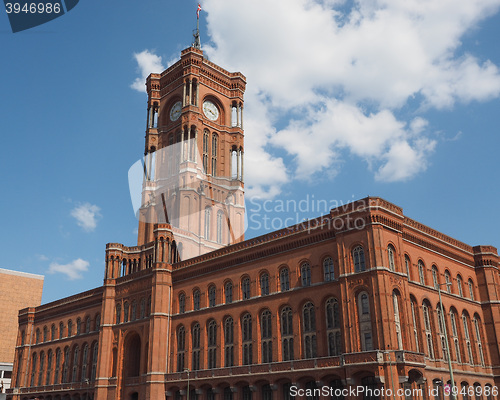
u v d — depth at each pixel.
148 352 74.06
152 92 116.81
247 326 64.62
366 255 53.56
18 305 149.38
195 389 67.25
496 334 67.94
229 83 117.62
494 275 71.62
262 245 64.81
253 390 60.22
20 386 104.94
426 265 62.00
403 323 52.41
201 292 72.06
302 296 59.00
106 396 79.94
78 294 97.25
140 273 81.88
